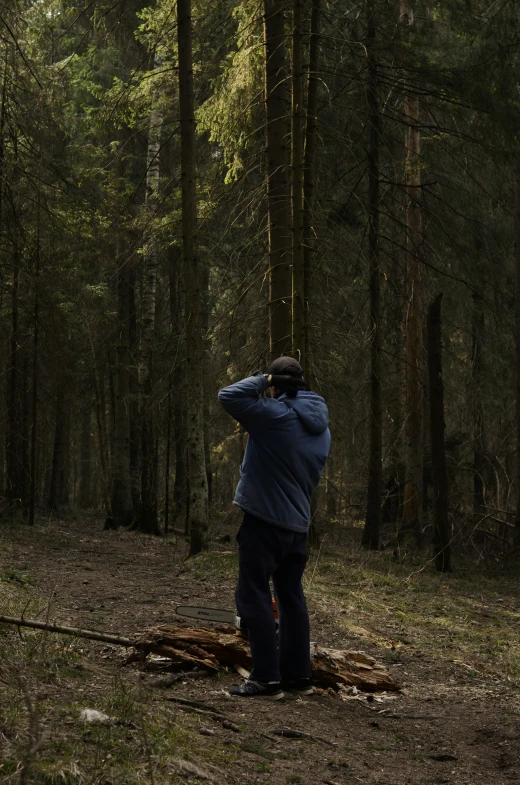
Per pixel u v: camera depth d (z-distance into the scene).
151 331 17.89
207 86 13.41
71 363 18.98
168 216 14.62
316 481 4.45
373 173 13.72
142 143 19.80
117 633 5.15
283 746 3.50
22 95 13.67
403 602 9.10
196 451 11.13
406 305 16.16
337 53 12.87
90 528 17.27
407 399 16.02
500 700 4.96
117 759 2.80
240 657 4.67
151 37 13.77
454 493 18.11
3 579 7.25
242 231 15.44
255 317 11.90
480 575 13.55
